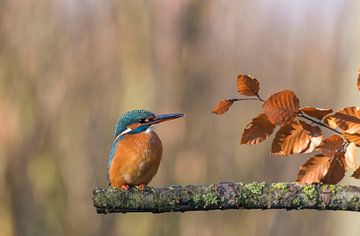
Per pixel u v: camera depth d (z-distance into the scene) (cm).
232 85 1500
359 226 953
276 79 1625
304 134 412
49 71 1405
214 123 1483
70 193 1473
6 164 1396
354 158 408
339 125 398
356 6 962
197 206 422
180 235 1519
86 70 1429
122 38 1422
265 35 1584
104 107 1448
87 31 1427
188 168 1455
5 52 1366
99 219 1498
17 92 1377
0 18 1358
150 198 425
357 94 946
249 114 1533
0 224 1438
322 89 1644
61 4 1410
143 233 1499
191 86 1444
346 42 988
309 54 1669
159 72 1432
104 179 1471
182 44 1422
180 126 1456
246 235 1554
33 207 1456
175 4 1409
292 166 1557
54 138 1429
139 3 1412
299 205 413
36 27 1383
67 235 1470
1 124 1374
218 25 1452
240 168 1516
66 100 1421
